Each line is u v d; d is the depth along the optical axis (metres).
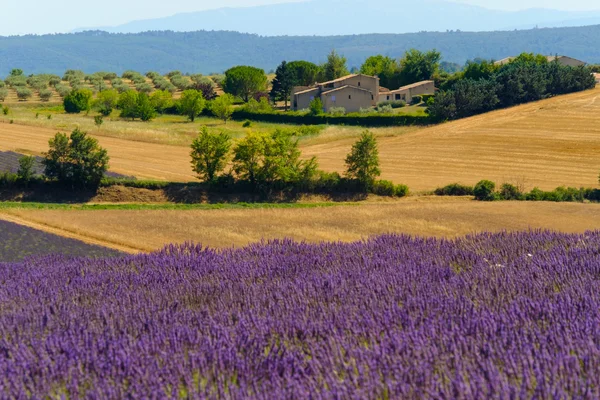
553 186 163.38
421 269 38.16
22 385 21.42
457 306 28.28
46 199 147.88
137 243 94.75
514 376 20.58
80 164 149.50
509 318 26.03
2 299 36.56
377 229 109.31
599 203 141.75
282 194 154.12
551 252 41.84
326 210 128.62
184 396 20.83
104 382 21.53
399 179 175.12
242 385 20.50
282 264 42.16
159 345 25.16
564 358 20.91
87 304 34.06
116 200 149.62
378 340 24.58
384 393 19.73
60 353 25.12
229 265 42.88
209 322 27.64
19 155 188.62
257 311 29.50
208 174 154.50
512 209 127.56
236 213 124.69
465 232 106.31
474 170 183.62
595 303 27.98
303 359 22.70
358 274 36.97
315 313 28.42
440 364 21.47
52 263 53.03
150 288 37.81
